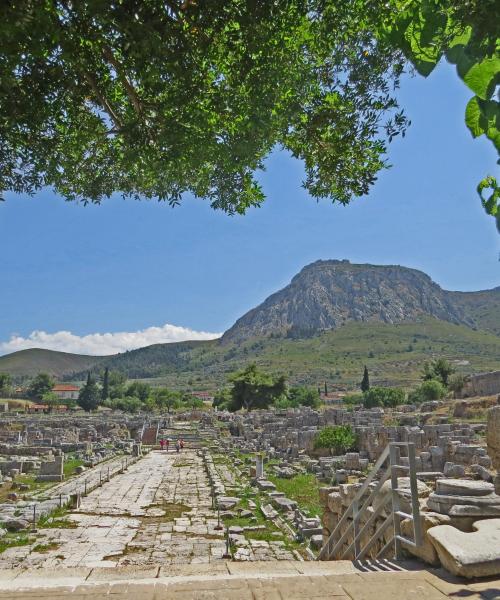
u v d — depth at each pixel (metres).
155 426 74.00
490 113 2.60
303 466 32.69
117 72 7.36
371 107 8.79
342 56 8.66
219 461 39.22
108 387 149.25
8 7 5.46
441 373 80.69
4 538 14.73
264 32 7.28
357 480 24.66
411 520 6.32
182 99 7.76
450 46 2.82
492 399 46.06
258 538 14.71
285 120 9.23
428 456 25.48
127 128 8.22
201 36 7.12
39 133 8.84
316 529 14.64
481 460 21.66
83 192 11.05
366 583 5.00
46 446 47.50
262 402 94.06
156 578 5.34
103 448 50.00
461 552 5.16
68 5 6.44
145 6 6.43
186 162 9.34
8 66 6.51
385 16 6.35
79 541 14.49
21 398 148.25
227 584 5.00
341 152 9.30
